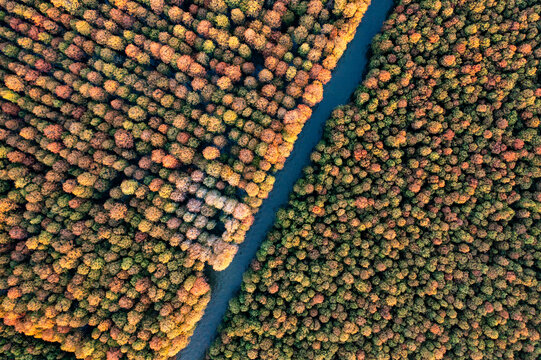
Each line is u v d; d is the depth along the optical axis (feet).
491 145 146.41
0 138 145.07
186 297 148.05
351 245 152.97
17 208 146.61
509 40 144.87
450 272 148.15
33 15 149.69
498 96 143.95
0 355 139.44
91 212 148.56
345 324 147.02
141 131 152.97
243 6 152.46
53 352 143.84
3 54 152.25
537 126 144.77
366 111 152.87
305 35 153.28
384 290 150.61
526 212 144.56
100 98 152.76
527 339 145.07
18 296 138.72
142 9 153.38
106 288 146.41
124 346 143.64
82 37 153.28
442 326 148.05
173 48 153.79
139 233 149.59
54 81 151.64
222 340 152.46
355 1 151.12
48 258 144.36
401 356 147.43
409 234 152.76
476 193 149.18
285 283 151.84
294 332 152.87
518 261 146.82
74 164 150.51
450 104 149.28
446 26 147.23
